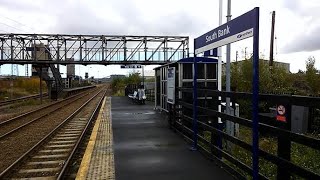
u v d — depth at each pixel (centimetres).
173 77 1239
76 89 6012
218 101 901
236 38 611
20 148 1159
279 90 2283
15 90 5641
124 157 809
